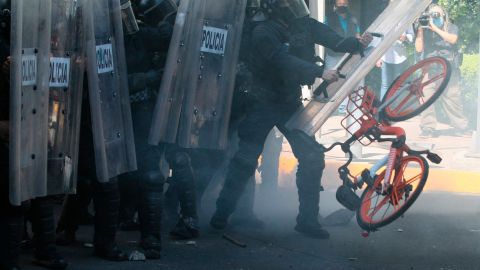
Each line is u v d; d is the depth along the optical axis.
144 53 7.38
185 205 7.97
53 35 6.23
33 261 6.96
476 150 12.00
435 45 14.22
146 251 7.37
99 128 6.60
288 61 7.69
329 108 8.10
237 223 8.58
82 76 6.54
